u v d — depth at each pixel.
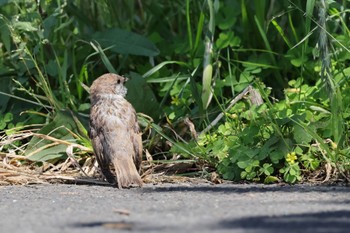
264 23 13.23
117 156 10.41
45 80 12.83
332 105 10.80
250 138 11.08
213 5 12.79
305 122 11.32
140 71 13.45
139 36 13.28
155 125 11.99
